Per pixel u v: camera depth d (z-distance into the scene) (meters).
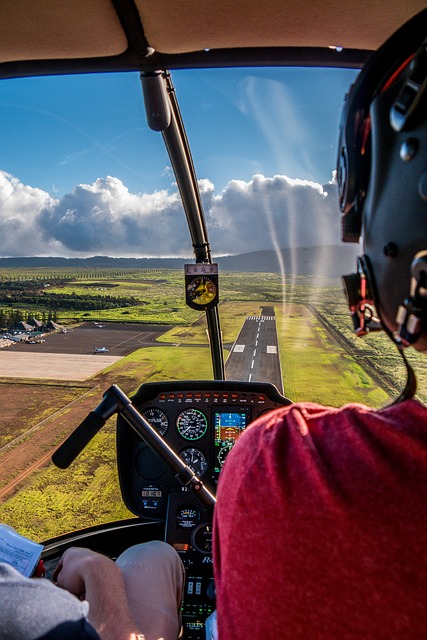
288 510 0.20
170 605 0.48
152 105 0.88
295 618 0.19
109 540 1.04
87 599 0.43
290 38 0.69
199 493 0.71
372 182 0.22
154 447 0.70
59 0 0.57
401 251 0.20
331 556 0.19
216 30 0.66
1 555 0.56
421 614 0.17
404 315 0.19
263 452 0.22
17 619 0.30
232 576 0.21
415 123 0.19
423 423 0.19
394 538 0.18
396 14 0.61
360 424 0.21
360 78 0.23
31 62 0.76
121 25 0.64
